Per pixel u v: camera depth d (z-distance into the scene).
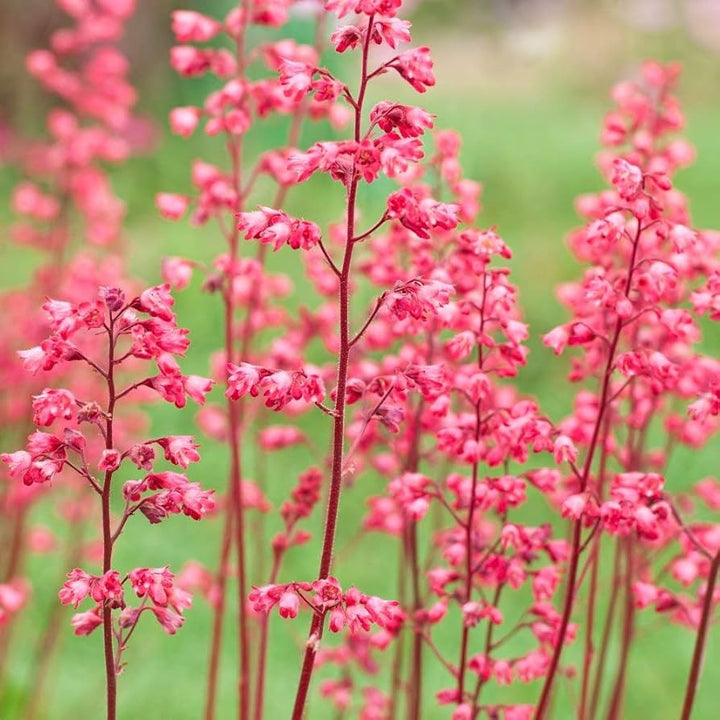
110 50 8.95
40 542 8.33
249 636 7.59
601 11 33.47
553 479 5.09
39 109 20.89
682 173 21.86
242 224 3.97
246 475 12.05
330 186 19.52
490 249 4.89
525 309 15.14
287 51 6.55
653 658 9.34
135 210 20.41
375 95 22.88
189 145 24.56
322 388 4.11
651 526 4.57
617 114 6.38
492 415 4.99
